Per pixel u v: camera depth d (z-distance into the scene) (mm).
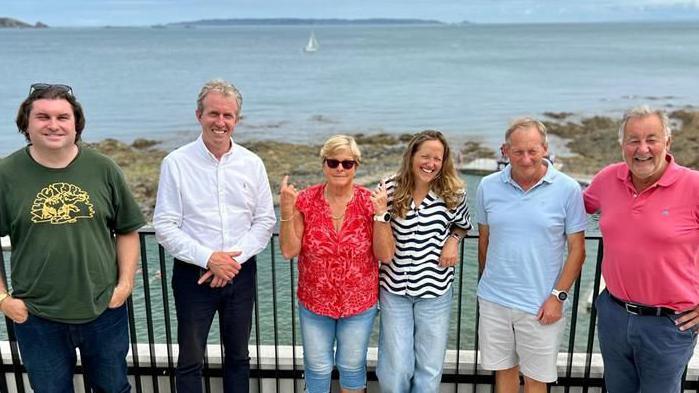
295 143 27594
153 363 3611
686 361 2895
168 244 3102
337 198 3078
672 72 67500
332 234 3037
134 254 3072
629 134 2719
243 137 30688
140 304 7250
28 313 2799
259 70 76000
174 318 6906
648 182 2785
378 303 3293
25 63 90625
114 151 25281
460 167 20438
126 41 192375
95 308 2867
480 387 3637
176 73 72250
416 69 74938
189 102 46281
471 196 11008
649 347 2855
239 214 3197
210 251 3072
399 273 3135
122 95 51219
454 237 3184
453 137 29859
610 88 53000
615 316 2951
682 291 2766
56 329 2844
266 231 3281
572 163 23156
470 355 3725
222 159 3158
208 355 3631
